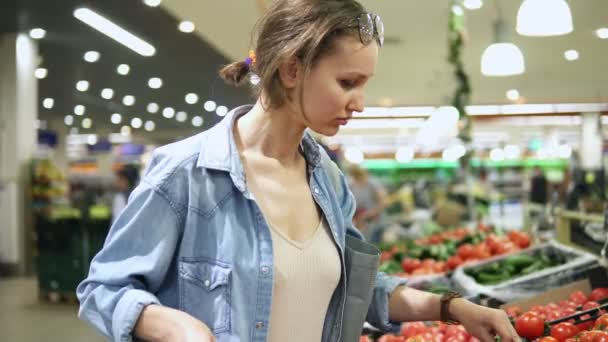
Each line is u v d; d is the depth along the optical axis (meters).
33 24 10.75
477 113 18.83
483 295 3.14
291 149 1.56
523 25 4.99
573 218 4.30
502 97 16.55
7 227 11.95
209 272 1.42
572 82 14.59
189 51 11.62
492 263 3.92
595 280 3.11
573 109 18.14
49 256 9.05
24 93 12.15
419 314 1.71
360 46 1.37
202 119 23.98
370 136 27.16
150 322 1.29
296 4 1.38
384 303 1.74
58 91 17.34
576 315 2.21
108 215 9.84
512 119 20.81
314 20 1.35
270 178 1.53
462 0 8.41
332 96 1.38
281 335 1.45
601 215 4.18
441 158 22.36
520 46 11.23
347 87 1.40
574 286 3.08
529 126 24.78
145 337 1.30
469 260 4.30
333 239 1.56
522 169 23.75
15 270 11.87
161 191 1.43
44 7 9.57
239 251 1.43
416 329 2.54
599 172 7.82
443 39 10.70
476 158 20.62
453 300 1.67
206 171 1.47
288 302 1.46
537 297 3.07
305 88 1.39
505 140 26.69
